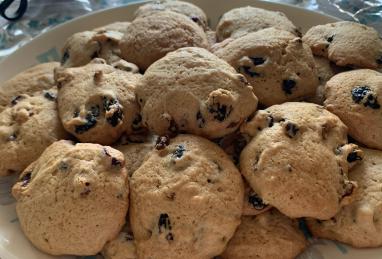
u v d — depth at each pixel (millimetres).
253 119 332
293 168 308
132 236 318
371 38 382
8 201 346
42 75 398
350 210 321
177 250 302
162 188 307
